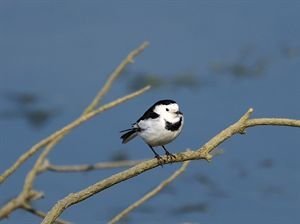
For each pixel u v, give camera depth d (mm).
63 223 10273
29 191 10164
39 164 10195
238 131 7496
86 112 9930
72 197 7398
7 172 9023
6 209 10094
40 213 10227
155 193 9625
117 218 9594
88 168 10961
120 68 10016
